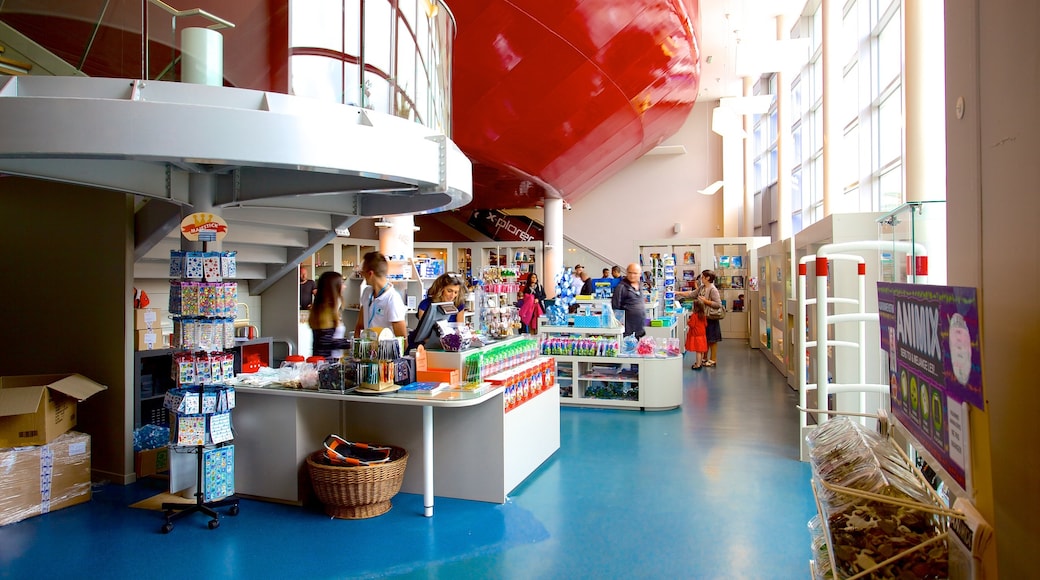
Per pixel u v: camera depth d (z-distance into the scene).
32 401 4.27
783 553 3.65
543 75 10.79
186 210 4.75
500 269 12.35
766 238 16.12
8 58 3.56
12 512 4.17
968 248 2.13
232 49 3.71
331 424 4.80
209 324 4.27
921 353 1.84
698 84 16.62
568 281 8.95
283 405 4.51
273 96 3.58
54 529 4.07
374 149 3.85
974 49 2.05
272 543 3.83
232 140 3.39
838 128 10.69
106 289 5.05
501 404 4.50
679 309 13.52
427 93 4.64
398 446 4.73
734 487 4.81
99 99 3.21
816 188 13.34
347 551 3.71
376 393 4.29
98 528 4.08
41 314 5.25
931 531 1.75
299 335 7.01
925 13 6.41
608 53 11.12
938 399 1.70
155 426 5.28
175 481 4.46
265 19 3.77
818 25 13.09
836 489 1.88
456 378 4.62
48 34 3.58
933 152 6.44
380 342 4.41
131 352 5.07
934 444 1.74
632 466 5.38
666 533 3.94
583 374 8.34
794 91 15.28
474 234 21.58
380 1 4.18
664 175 20.42
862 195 9.91
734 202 19.47
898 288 2.09
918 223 3.92
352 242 14.36
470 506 4.45
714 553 3.66
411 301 10.95
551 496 4.64
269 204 5.15
